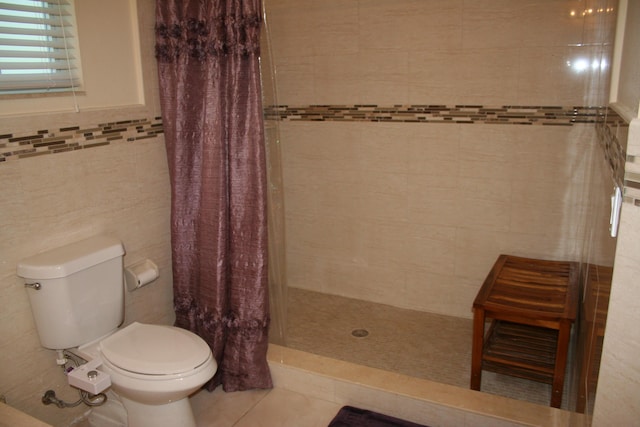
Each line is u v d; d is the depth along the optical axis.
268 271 2.35
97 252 1.98
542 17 2.53
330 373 2.29
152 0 2.27
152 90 2.34
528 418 1.94
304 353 2.45
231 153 2.17
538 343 2.41
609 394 1.11
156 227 2.45
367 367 2.32
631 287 1.03
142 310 2.41
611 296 1.06
